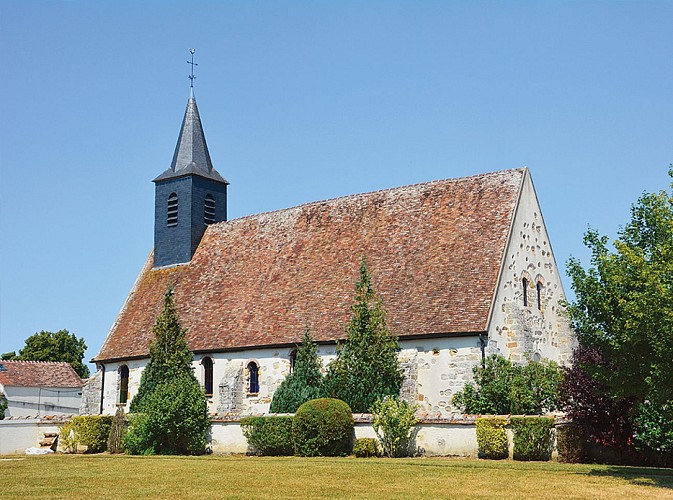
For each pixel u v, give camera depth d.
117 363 44.75
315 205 44.78
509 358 34.28
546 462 27.34
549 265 39.03
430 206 39.84
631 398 27.39
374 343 33.09
